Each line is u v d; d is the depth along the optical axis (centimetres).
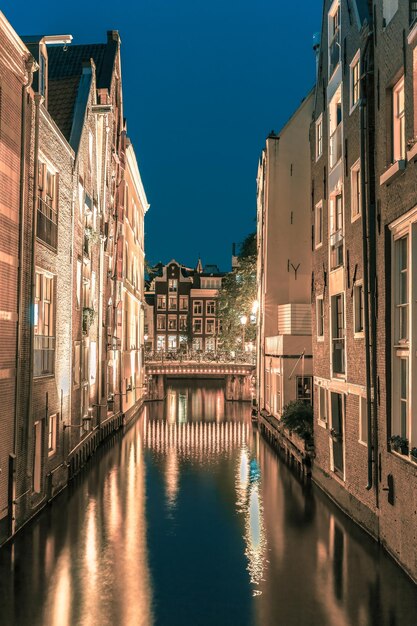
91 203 2548
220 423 3947
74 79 2411
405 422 1243
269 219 3203
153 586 1152
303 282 3209
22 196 1427
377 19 1359
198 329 8112
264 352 3488
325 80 1973
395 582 1142
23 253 1442
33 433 1620
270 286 3219
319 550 1345
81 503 1781
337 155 1806
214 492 1942
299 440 2319
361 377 1491
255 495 1898
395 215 1221
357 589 1122
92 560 1289
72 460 2141
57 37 1742
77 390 2242
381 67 1328
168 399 5797
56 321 1838
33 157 1539
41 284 1717
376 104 1368
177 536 1466
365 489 1450
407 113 1152
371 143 1408
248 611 1038
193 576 1201
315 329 2089
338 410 1808
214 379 8088
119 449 2839
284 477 2195
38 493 1664
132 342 4403
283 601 1078
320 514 1658
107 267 3103
